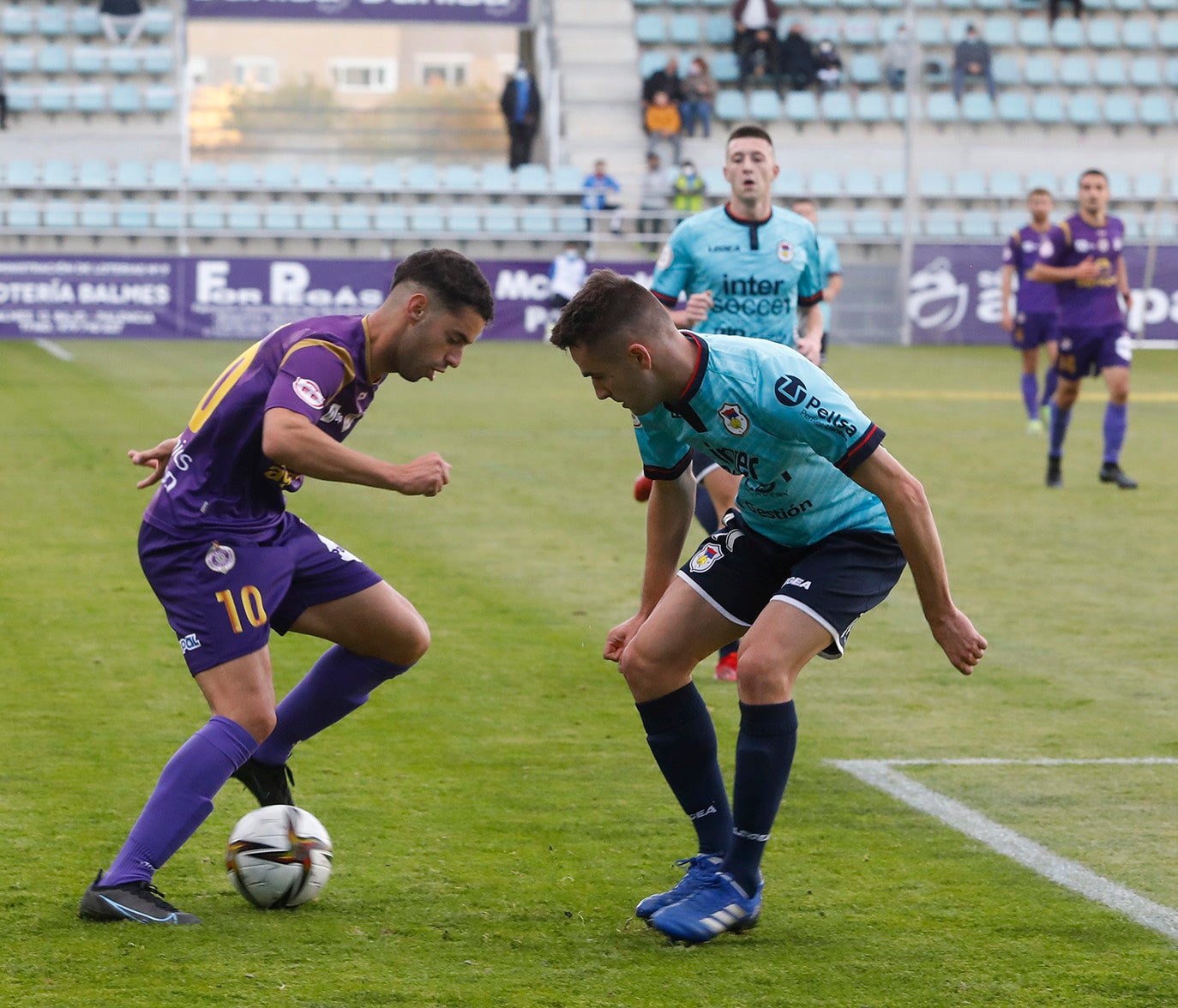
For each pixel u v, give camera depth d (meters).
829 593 7.24
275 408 6.96
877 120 60.00
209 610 7.30
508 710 10.95
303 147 61.38
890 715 11.03
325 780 9.27
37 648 12.46
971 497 21.44
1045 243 22.12
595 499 20.81
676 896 7.12
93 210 53.00
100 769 9.33
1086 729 10.70
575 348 6.90
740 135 13.02
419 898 7.35
